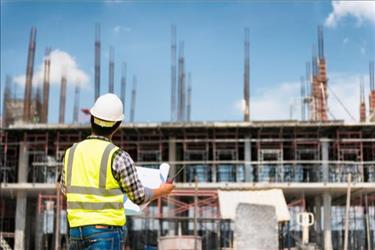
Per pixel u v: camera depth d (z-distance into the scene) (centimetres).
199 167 4134
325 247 3747
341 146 3962
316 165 3978
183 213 4128
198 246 2702
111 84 4362
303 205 3741
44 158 4119
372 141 3919
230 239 3741
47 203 3825
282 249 3500
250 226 2127
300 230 4081
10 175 4200
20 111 4516
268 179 4038
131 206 512
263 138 4009
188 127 3828
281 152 3900
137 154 4050
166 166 521
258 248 2108
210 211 3847
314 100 4462
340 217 4494
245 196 3503
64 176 470
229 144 4038
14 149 4150
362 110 4347
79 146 471
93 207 450
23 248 3850
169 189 495
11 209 4553
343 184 3684
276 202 3438
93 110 477
